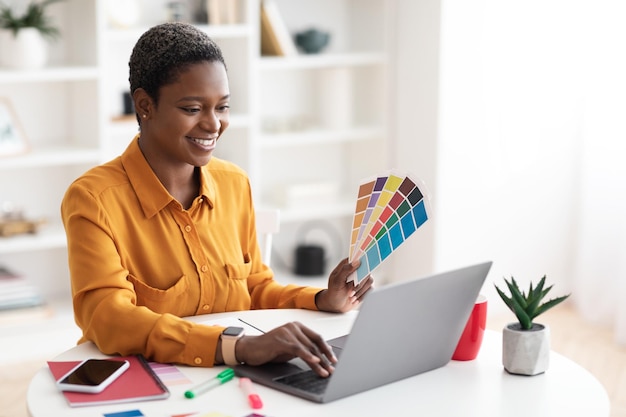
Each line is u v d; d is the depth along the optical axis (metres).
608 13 4.30
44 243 3.86
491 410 1.73
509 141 4.43
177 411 1.70
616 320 4.31
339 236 4.79
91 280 2.02
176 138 2.05
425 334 1.84
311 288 2.30
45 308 3.91
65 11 4.02
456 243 4.39
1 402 3.50
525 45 4.37
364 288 2.25
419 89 4.34
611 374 3.86
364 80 4.62
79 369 1.85
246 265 2.29
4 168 4.03
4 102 3.92
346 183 4.78
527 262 4.59
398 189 2.03
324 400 1.74
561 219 4.62
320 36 4.39
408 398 1.78
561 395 1.81
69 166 4.16
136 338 1.93
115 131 3.96
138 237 2.12
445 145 4.28
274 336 1.85
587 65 4.48
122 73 4.20
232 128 4.31
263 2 4.22
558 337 4.27
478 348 1.98
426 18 4.25
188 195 2.19
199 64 2.02
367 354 1.75
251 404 1.72
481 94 4.32
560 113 4.52
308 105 4.62
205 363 1.90
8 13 3.78
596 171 4.39
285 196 4.45
